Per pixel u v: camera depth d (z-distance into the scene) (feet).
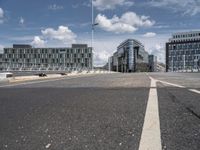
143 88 46.03
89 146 13.53
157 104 26.48
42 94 38.99
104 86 53.98
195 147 13.15
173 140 14.25
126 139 14.58
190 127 16.96
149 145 13.50
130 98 31.83
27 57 565.94
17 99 32.94
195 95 33.78
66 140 14.60
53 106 26.63
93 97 33.76
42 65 263.70
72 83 69.21
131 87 48.98
